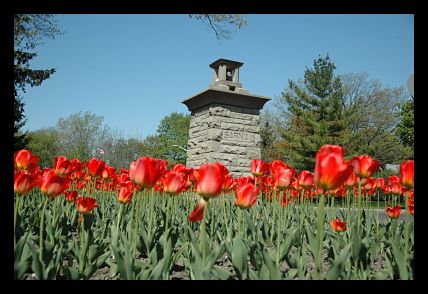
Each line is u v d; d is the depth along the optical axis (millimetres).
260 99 15617
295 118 35344
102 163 3809
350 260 2656
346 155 30953
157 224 4258
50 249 2484
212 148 14719
